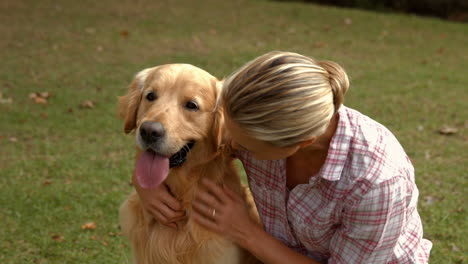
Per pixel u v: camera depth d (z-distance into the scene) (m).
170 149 2.80
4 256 3.83
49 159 5.59
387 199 2.40
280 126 2.15
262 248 2.73
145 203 2.96
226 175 3.04
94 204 4.62
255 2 15.50
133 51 10.03
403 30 13.04
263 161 2.73
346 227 2.58
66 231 4.20
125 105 3.18
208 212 2.87
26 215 4.42
